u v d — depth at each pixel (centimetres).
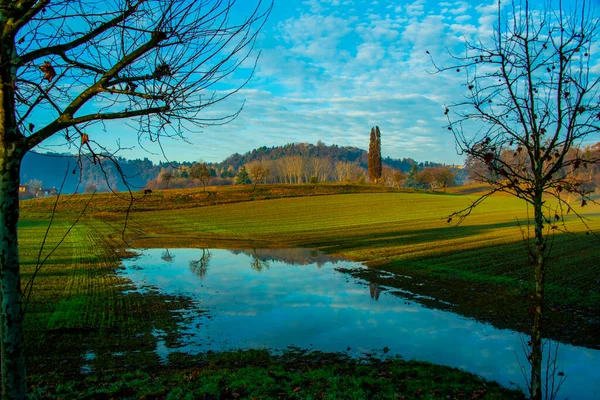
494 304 1556
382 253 2789
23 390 388
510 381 903
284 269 2348
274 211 6100
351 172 17700
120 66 399
